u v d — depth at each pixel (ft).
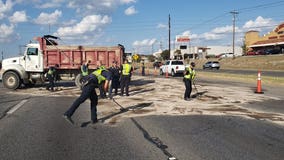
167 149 22.00
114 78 55.36
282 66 175.22
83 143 23.58
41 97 53.67
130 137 25.36
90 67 71.00
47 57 69.51
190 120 32.40
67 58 70.18
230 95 54.85
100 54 71.46
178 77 114.01
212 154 20.86
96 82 30.42
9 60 68.08
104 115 35.19
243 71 154.30
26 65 68.85
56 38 71.51
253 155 20.70
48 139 24.75
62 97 53.72
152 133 26.71
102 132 27.14
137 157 20.25
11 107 41.70
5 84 67.67
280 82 78.95
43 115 35.53
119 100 48.11
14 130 27.84
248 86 73.46
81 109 39.45
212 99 49.47
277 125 30.01
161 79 100.58
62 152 21.34
